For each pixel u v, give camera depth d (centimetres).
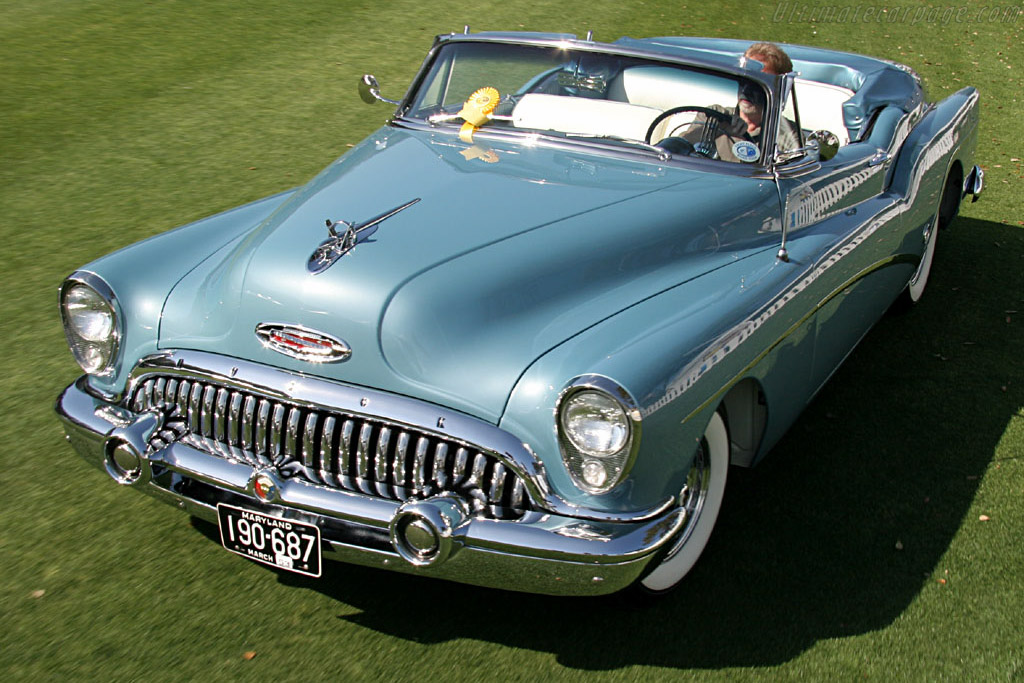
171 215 641
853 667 296
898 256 457
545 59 404
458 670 289
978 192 604
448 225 312
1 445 393
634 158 373
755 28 1345
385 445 273
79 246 590
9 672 279
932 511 377
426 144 383
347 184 346
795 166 384
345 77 994
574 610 317
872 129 480
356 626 305
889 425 441
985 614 321
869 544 356
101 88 920
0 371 450
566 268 303
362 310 280
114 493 367
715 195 353
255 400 287
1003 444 427
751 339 306
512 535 262
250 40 1119
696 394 277
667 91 385
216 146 785
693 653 300
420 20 1251
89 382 327
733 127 377
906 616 319
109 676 280
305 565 283
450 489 269
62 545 336
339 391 277
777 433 357
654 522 270
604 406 255
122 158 749
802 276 347
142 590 316
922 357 508
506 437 265
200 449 293
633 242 321
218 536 346
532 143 382
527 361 272
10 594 311
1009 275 618
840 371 491
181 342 306
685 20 1357
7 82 916
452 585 327
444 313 280
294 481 278
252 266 300
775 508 376
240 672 284
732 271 334
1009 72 1205
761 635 309
